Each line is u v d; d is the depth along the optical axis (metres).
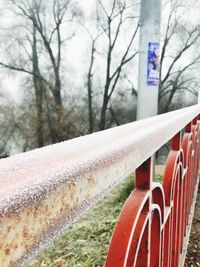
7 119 22.80
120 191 4.27
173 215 1.69
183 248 2.27
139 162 0.77
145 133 0.83
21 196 0.34
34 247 0.36
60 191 0.41
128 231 0.83
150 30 4.91
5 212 0.32
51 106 23.56
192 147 2.73
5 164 0.43
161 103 24.67
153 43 4.93
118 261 0.81
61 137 23.64
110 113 24.48
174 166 1.53
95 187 0.52
